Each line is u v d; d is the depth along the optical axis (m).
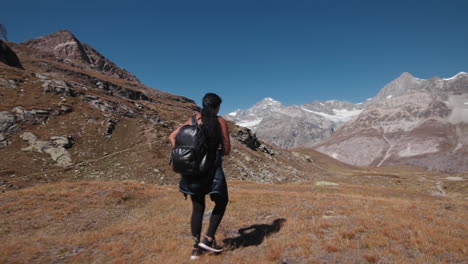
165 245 5.52
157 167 44.78
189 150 4.06
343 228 6.04
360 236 5.51
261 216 8.13
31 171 34.47
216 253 4.75
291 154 154.62
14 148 37.56
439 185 85.81
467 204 10.56
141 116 68.56
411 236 5.21
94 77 121.31
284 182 68.62
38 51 165.00
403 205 9.66
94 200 11.25
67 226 7.76
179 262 4.49
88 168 39.28
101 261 4.75
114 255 5.00
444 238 5.09
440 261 4.13
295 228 6.30
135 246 5.52
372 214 7.48
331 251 4.71
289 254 4.72
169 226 7.26
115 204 11.16
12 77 55.41
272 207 9.51
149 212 9.92
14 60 96.62
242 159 70.44
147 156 47.00
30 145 39.22
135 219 8.62
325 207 9.07
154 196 13.80
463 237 5.32
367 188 39.28
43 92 54.91
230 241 5.70
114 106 64.25
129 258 4.86
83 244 5.80
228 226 7.07
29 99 50.34
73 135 45.50
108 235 6.44
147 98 124.75
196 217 4.53
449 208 9.41
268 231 6.29
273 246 5.07
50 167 36.75
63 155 40.00
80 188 13.66
